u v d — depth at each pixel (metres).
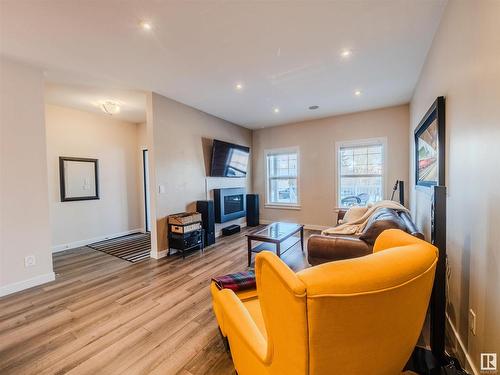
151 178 3.56
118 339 1.75
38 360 1.55
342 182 4.98
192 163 4.25
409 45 2.37
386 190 4.45
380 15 1.94
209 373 1.44
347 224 3.25
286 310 0.70
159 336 1.77
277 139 5.71
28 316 2.05
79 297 2.37
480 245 1.27
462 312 1.52
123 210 5.12
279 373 0.81
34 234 2.65
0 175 2.43
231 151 5.04
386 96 3.81
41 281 2.68
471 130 1.38
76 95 3.62
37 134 2.68
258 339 1.02
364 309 0.69
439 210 1.32
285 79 3.13
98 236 4.64
